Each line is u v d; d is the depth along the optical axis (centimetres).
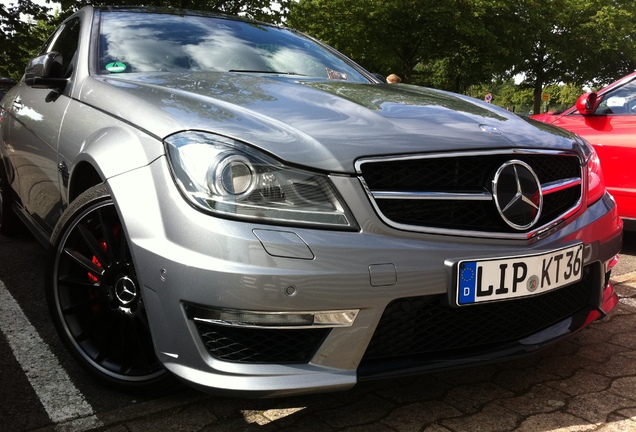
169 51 289
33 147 302
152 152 188
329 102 219
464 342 199
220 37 316
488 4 2222
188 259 171
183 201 175
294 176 176
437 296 186
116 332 216
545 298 213
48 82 281
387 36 2309
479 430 197
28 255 403
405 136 193
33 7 1402
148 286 180
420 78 2806
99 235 223
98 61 278
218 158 176
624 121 447
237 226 169
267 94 223
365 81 322
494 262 190
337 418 203
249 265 167
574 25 2688
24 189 334
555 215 215
